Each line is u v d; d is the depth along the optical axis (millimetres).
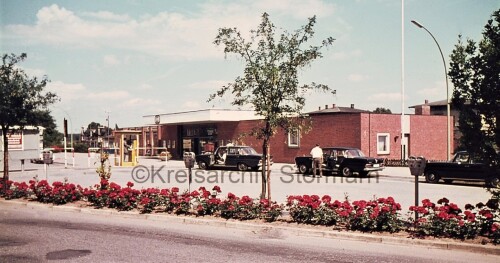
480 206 8547
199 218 10594
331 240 8719
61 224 10414
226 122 41688
